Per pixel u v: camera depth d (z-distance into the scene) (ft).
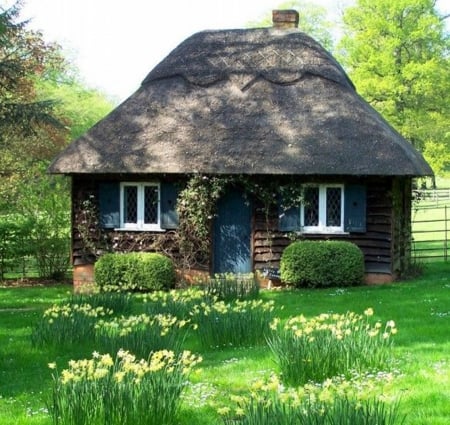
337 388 21.75
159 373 22.47
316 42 68.44
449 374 27.07
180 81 65.21
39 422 22.90
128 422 20.77
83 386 21.38
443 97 130.93
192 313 35.19
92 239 62.64
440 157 127.44
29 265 72.28
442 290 51.70
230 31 69.82
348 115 59.77
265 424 17.92
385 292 51.44
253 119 60.44
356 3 134.82
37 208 70.49
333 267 55.77
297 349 26.04
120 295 42.63
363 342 27.14
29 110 70.13
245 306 35.27
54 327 34.12
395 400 22.00
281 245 59.77
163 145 59.72
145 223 61.98
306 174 56.39
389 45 126.41
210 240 60.64
